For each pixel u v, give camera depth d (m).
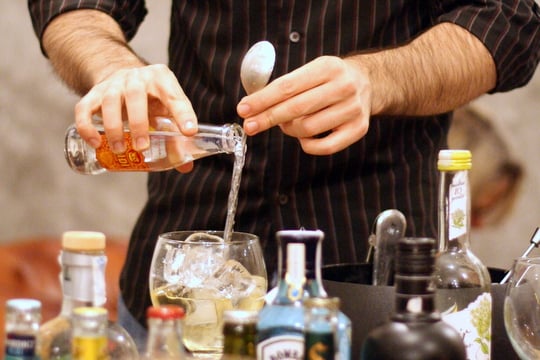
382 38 2.08
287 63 2.06
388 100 1.81
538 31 2.04
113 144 1.64
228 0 2.07
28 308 1.13
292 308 1.17
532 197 4.02
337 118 1.66
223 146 1.65
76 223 4.54
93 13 2.14
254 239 1.50
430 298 1.15
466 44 1.95
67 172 4.54
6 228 4.51
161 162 1.68
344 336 1.20
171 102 1.63
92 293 1.15
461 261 1.42
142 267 2.17
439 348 1.11
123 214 4.54
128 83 1.64
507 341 1.46
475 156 4.01
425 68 1.88
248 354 1.16
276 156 2.03
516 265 1.41
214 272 1.43
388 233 1.49
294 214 2.05
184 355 1.13
